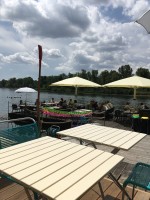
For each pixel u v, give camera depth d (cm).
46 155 250
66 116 1094
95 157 247
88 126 432
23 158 240
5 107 2603
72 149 271
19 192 309
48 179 194
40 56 516
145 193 322
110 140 338
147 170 300
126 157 512
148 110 887
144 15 342
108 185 338
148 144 627
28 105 1695
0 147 323
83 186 184
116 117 1240
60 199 166
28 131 382
